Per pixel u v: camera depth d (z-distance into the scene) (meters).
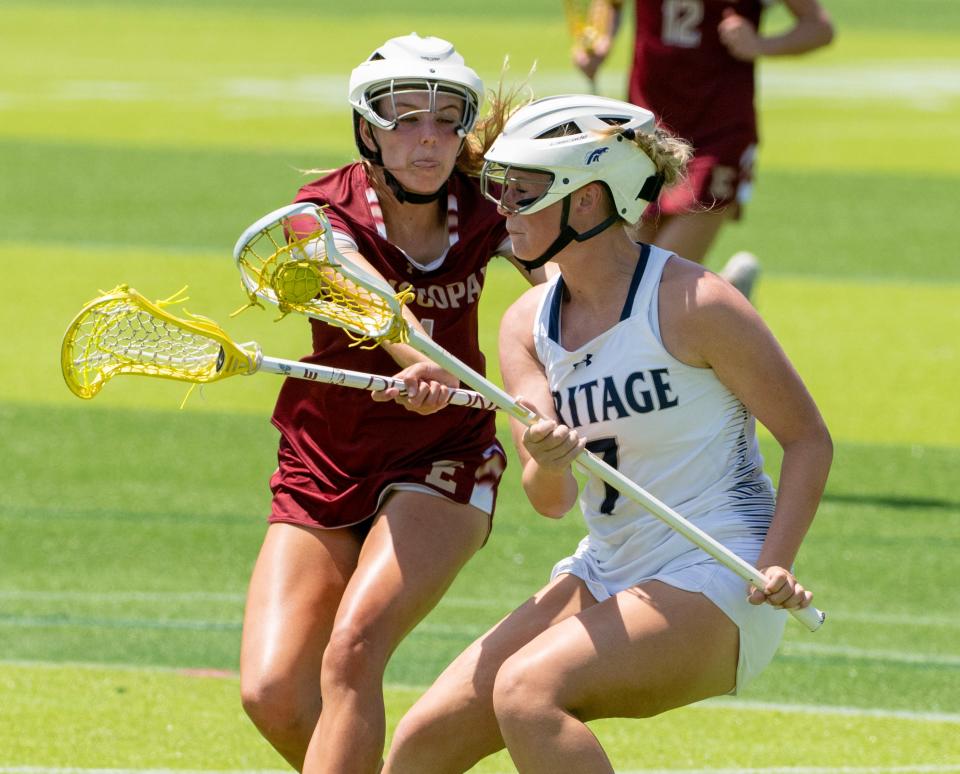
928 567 27.23
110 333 14.03
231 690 21.56
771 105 92.81
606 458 14.88
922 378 40.09
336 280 15.06
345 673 15.48
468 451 17.16
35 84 94.50
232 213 60.34
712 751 19.73
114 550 27.39
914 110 92.06
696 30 32.09
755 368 14.28
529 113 14.40
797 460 14.48
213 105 87.69
